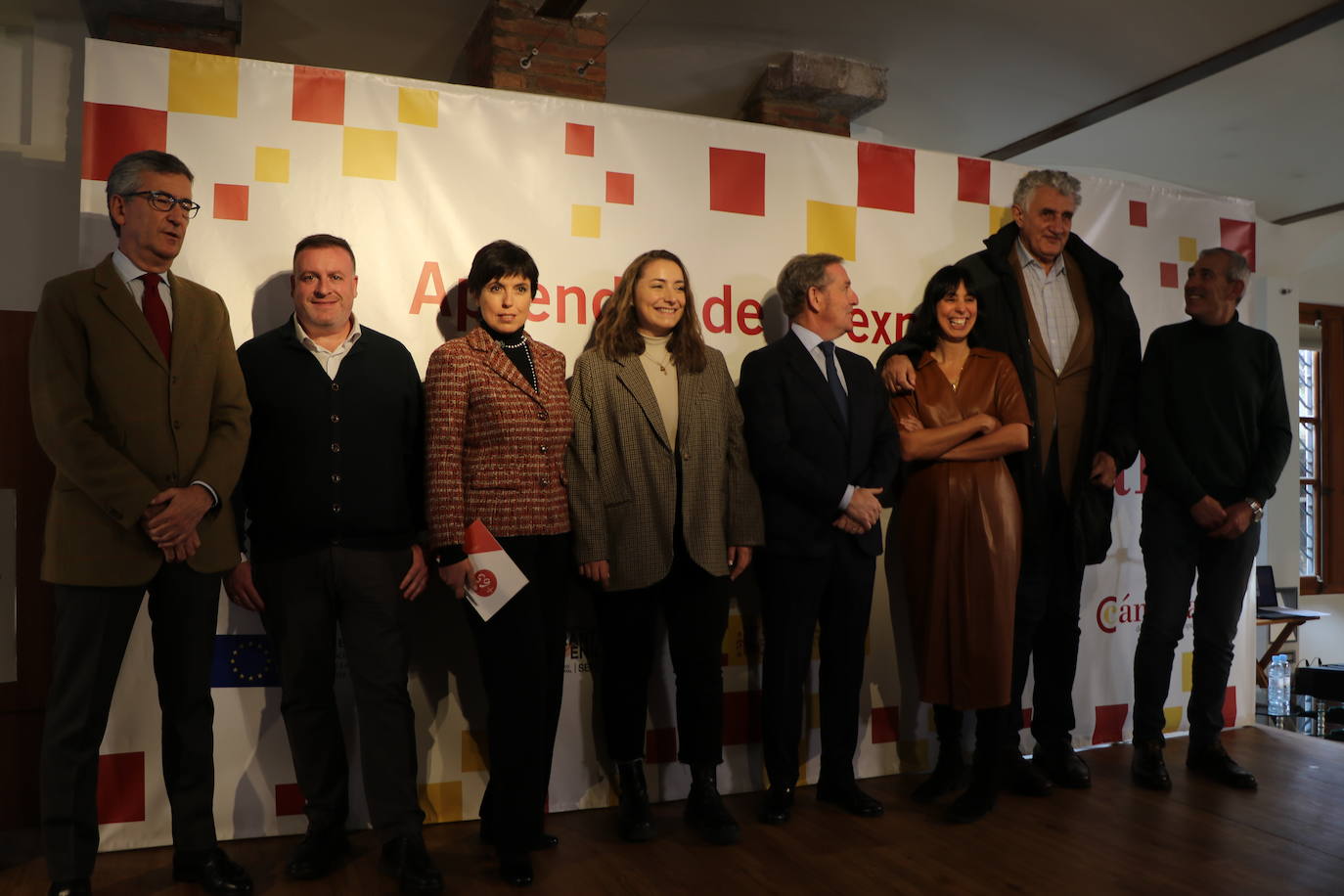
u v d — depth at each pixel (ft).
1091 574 12.67
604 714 9.73
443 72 16.52
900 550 10.41
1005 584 9.86
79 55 12.06
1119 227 13.00
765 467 9.53
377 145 9.91
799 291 10.00
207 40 12.93
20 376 10.52
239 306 9.45
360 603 8.32
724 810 9.27
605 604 9.35
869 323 11.72
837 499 9.48
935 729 11.62
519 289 8.65
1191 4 14.32
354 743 9.63
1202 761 11.34
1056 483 10.95
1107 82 17.06
